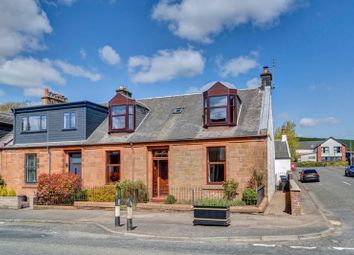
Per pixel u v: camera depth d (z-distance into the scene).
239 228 12.60
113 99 23.39
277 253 9.39
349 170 48.91
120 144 22.11
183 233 11.98
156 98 26.25
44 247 10.37
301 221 13.91
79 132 23.70
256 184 18.66
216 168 20.06
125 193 19.17
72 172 23.47
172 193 20.55
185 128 21.58
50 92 27.66
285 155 42.44
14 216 16.61
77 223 14.70
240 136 19.23
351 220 15.22
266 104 21.61
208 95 20.83
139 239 11.55
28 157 25.00
